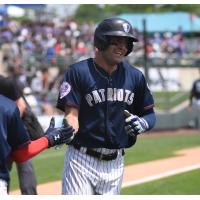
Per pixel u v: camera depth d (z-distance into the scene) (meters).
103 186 13.70
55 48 70.81
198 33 93.75
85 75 13.25
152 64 70.38
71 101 13.22
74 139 13.59
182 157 35.06
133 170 29.92
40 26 76.50
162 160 33.78
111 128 13.45
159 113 55.06
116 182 13.83
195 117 58.03
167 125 55.34
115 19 13.20
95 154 13.50
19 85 16.53
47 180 27.17
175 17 93.81
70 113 13.28
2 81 15.28
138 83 13.78
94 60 13.46
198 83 52.47
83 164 13.50
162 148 40.12
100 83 13.31
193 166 31.00
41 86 58.97
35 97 52.62
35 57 63.06
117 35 12.92
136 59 66.31
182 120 57.16
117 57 13.14
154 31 90.62
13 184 25.14
